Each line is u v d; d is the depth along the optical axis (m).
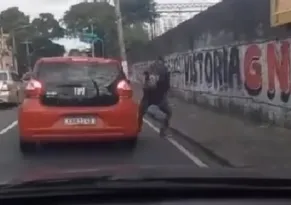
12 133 12.97
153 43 33.12
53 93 9.42
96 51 68.88
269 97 13.45
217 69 18.19
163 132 12.25
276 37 12.78
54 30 98.81
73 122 9.38
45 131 9.34
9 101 22.05
